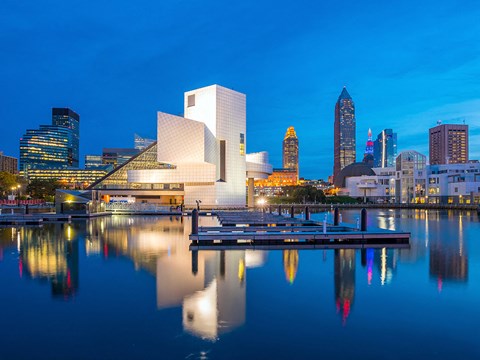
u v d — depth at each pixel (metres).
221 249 25.39
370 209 124.00
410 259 21.48
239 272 17.69
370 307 12.27
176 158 92.75
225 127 111.38
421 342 9.53
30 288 14.64
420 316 11.42
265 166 135.50
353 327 10.52
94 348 9.16
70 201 63.94
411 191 157.00
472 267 18.97
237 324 10.73
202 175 109.69
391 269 18.48
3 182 128.12
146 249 25.16
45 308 12.16
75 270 18.12
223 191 110.88
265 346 9.27
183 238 31.48
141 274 17.19
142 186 130.62
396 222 56.78
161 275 17.02
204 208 105.62
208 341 9.56
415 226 48.00
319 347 9.21
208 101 109.56
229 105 112.50
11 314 11.59
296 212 99.75
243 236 27.59
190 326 10.57
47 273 17.41
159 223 50.28
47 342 9.52
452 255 22.97
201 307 12.25
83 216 62.56
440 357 8.72
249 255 22.86
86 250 24.66
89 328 10.41
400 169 162.38
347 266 19.25
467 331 10.24
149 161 140.12
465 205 118.44
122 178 135.25
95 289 14.48
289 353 8.90
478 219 64.75
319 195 171.50
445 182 140.25
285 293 13.98
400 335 9.98
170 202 131.50
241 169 117.12
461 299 13.17
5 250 24.62
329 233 28.73
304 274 17.31
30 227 43.44
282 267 18.98
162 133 92.38
